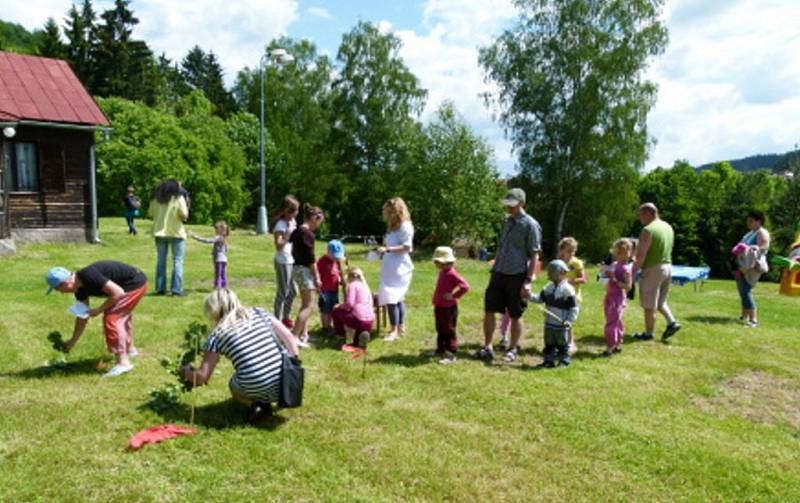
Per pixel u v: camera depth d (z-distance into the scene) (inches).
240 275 501.0
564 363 259.8
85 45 2122.3
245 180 1934.1
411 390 222.5
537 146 1147.3
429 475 157.6
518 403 210.7
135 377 224.7
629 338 316.2
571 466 165.8
